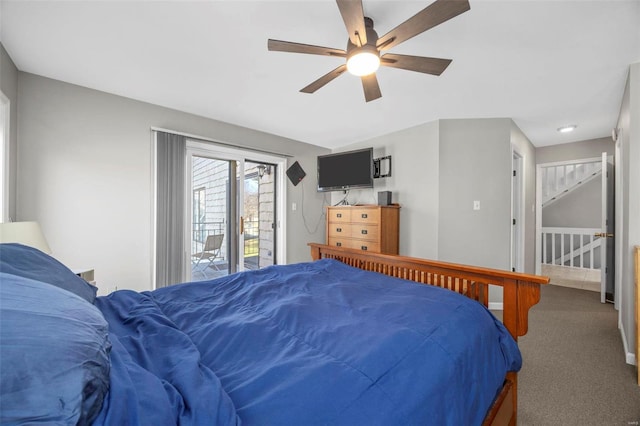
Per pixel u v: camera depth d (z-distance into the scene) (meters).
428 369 0.89
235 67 2.19
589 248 5.09
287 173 4.21
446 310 1.25
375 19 1.65
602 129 3.64
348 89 2.58
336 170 4.11
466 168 3.30
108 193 2.63
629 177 2.12
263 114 3.22
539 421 1.50
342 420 0.67
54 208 2.37
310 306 1.31
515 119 3.32
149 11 1.59
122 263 2.70
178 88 2.55
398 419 0.72
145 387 0.65
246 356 0.94
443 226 3.32
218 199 3.65
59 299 0.71
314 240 4.55
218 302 1.46
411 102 2.85
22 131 2.22
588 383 1.82
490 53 1.98
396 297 1.44
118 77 2.35
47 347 0.52
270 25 1.71
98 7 1.56
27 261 1.02
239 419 0.64
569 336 2.49
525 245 4.01
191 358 0.85
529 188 4.20
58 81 2.38
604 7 1.53
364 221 3.64
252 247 5.04
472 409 0.94
